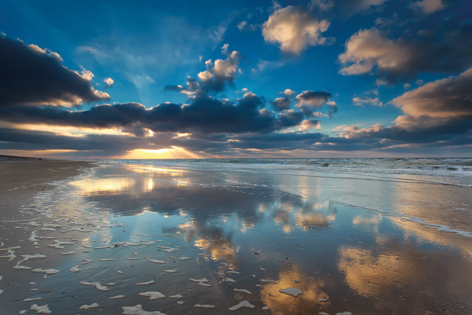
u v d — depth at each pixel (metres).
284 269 3.22
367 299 2.53
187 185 11.59
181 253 3.72
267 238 4.42
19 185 10.64
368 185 11.77
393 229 4.95
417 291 2.68
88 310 2.30
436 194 9.19
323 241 4.27
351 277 3.00
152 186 11.09
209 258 3.55
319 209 6.72
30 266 3.18
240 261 3.46
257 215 6.05
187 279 2.93
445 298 2.54
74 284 2.77
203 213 6.21
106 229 4.84
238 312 2.31
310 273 3.11
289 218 5.79
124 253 3.69
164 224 5.23
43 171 18.56
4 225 4.96
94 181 12.77
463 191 9.88
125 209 6.55
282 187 11.08
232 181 13.40
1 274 2.95
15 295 2.51
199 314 2.27
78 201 7.52
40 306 2.35
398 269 3.21
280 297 2.57
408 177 15.54
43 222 5.21
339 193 9.41
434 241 4.25
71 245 3.96
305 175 17.28
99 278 2.91
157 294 2.60
